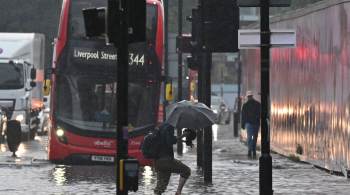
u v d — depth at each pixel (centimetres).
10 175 4234
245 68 7238
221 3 3700
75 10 4703
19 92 7400
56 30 12700
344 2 4153
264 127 2983
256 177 4200
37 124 8531
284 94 5631
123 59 2319
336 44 4297
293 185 3800
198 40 3825
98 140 4750
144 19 2338
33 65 7625
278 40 3000
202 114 3247
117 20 2322
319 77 4659
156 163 3231
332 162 4366
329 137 4431
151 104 4750
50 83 4853
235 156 5884
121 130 2309
